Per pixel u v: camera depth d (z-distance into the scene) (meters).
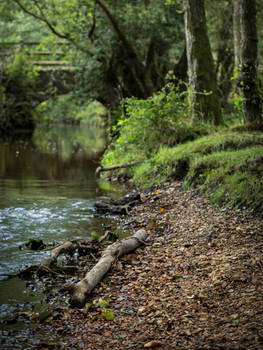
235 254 5.36
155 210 8.45
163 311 4.22
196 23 13.21
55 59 29.02
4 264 5.71
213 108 13.20
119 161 13.59
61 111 44.53
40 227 7.50
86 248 6.20
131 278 5.21
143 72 20.88
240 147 9.95
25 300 4.65
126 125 13.25
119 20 20.47
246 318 3.76
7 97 34.16
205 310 4.10
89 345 3.73
